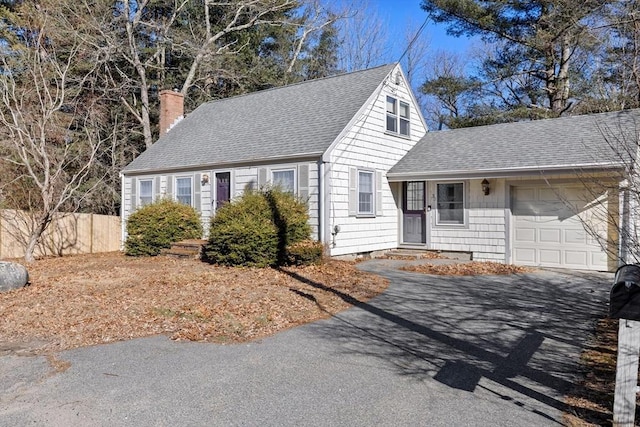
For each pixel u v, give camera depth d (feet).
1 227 51.16
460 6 63.72
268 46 92.48
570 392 13.50
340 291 28.32
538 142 41.68
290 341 18.61
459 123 76.89
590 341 18.51
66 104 62.80
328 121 44.24
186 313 22.47
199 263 41.42
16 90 53.67
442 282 31.86
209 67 77.87
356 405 12.63
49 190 47.96
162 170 53.67
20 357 16.75
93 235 59.26
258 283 30.40
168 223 48.39
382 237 47.14
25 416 11.94
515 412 12.18
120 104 77.36
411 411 12.26
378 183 46.52
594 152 35.12
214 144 51.55
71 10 64.90
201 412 12.18
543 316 22.59
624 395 10.68
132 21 74.28
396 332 19.92
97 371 15.23
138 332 19.83
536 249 39.81
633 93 19.21
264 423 11.58
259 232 36.70
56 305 24.66
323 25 91.91
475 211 43.11
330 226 40.22
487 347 17.81
